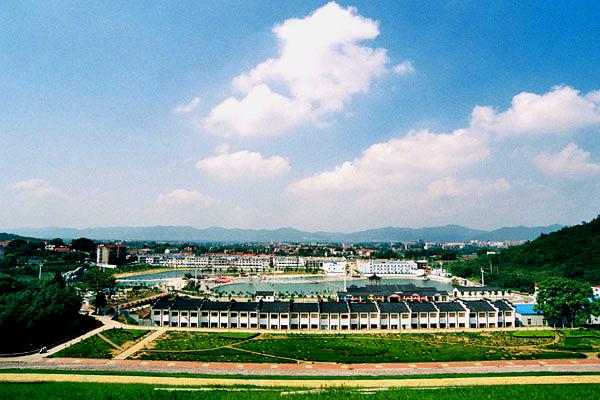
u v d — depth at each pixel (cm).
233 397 8975
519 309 19788
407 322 18075
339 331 17250
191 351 13975
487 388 9800
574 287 17238
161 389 9694
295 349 14262
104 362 12781
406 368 12294
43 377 10931
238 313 18275
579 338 15675
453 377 11162
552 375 11319
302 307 18450
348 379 11000
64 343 15125
